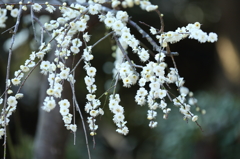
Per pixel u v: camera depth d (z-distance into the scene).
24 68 1.46
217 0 4.56
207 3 4.78
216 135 3.28
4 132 1.43
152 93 1.47
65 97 2.05
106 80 4.71
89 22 1.85
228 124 3.26
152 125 1.50
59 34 1.50
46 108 1.42
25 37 2.79
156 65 1.43
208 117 3.45
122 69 1.46
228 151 3.17
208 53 5.00
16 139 2.70
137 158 5.34
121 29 1.50
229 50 4.51
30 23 2.47
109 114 5.13
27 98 3.55
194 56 5.03
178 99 1.49
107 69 4.66
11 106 1.47
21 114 3.35
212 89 4.80
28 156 3.01
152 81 1.44
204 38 1.44
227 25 4.46
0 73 2.68
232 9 4.33
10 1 1.78
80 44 1.49
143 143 5.30
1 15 1.66
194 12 4.97
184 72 5.16
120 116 1.45
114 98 1.46
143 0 1.43
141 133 5.34
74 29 1.50
